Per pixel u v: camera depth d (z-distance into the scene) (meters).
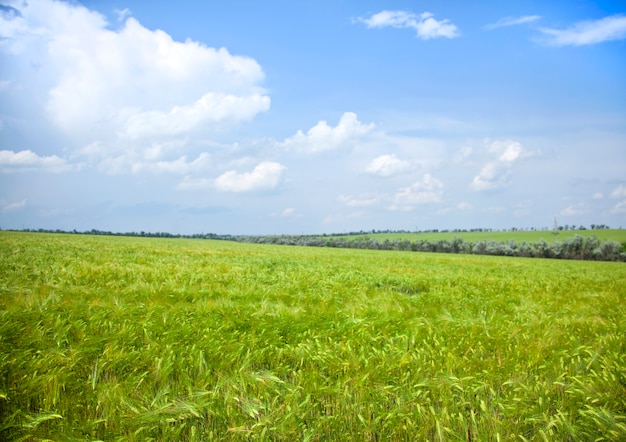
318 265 21.06
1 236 41.91
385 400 4.19
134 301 8.11
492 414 4.01
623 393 4.37
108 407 3.86
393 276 15.99
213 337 5.68
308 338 6.04
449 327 6.91
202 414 3.85
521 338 6.35
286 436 3.59
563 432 3.75
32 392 4.04
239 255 28.08
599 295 12.46
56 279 10.73
